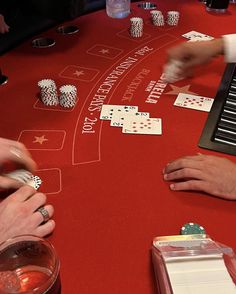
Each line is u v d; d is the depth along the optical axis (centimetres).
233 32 212
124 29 213
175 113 143
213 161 109
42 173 115
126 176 114
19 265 77
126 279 85
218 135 132
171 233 96
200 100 150
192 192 107
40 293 71
